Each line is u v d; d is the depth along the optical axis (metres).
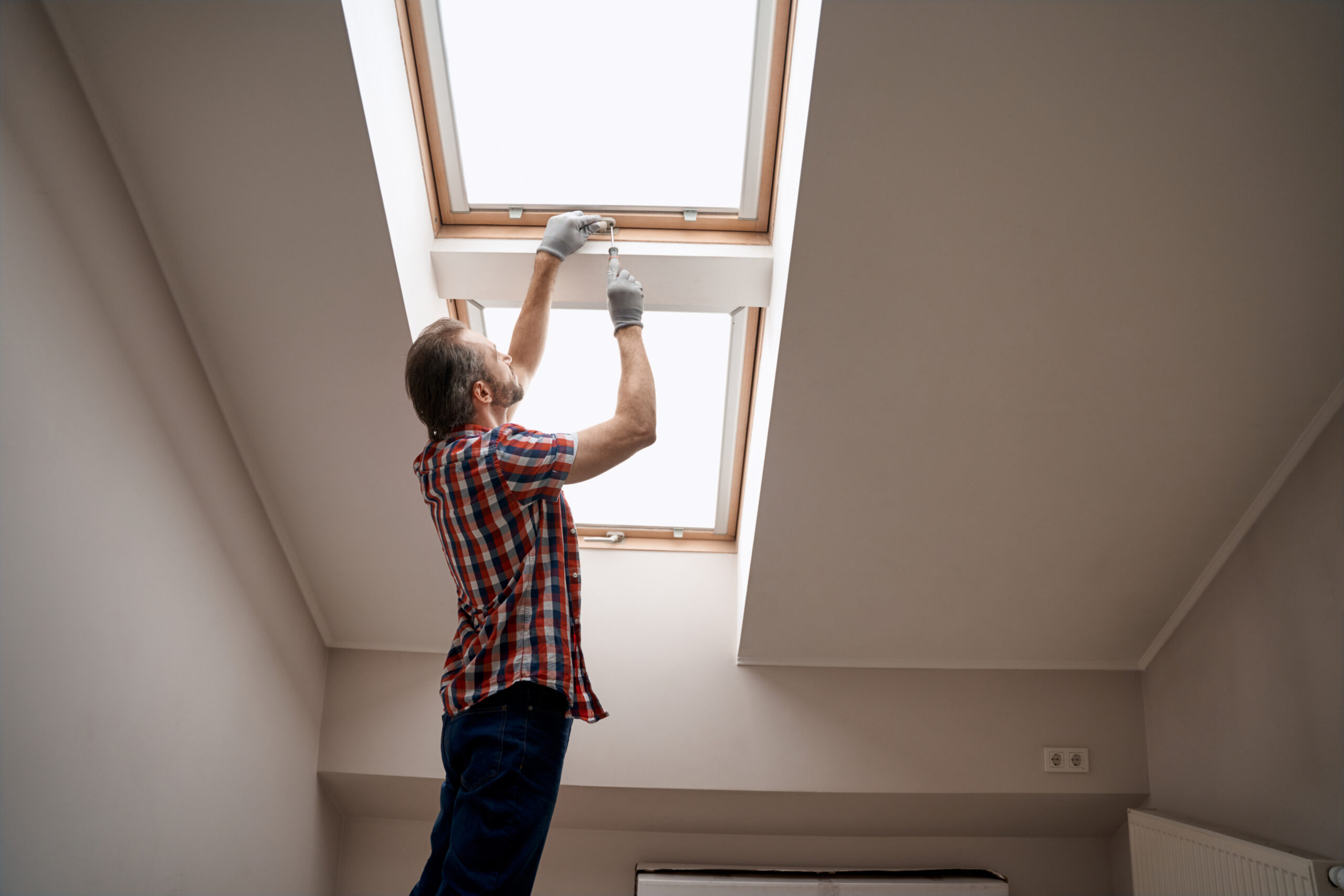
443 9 1.96
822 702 2.96
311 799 2.85
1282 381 2.19
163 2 1.60
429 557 2.66
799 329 2.10
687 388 2.69
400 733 2.90
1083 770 2.93
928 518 2.54
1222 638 2.62
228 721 2.36
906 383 2.21
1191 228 1.91
